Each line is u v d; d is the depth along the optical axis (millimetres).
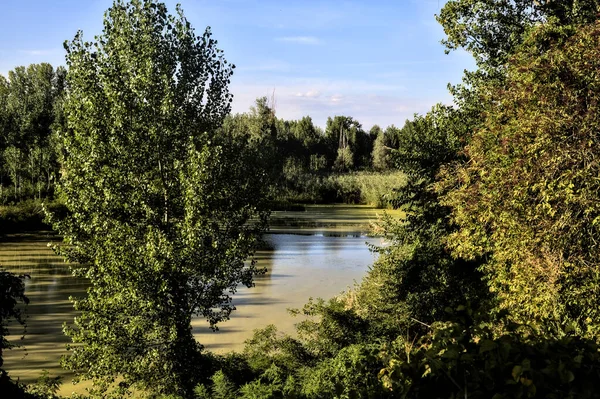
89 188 14547
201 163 14312
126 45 15523
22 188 59969
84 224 14625
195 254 14289
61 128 15305
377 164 100000
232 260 14969
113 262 14016
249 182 16375
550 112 9930
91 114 14766
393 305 15258
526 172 10102
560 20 17766
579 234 9727
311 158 106625
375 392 3244
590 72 9945
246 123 82062
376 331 13766
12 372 15555
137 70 15430
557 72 10047
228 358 14625
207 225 14531
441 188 14539
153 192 15016
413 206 18812
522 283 10266
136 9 15953
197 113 16875
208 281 14641
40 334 18859
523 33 18031
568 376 2861
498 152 11078
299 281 28031
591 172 9570
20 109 73188
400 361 3504
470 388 2953
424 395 3051
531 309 9898
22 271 29766
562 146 9758
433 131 18391
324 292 25562
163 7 16188
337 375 9148
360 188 82938
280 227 52938
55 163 61031
